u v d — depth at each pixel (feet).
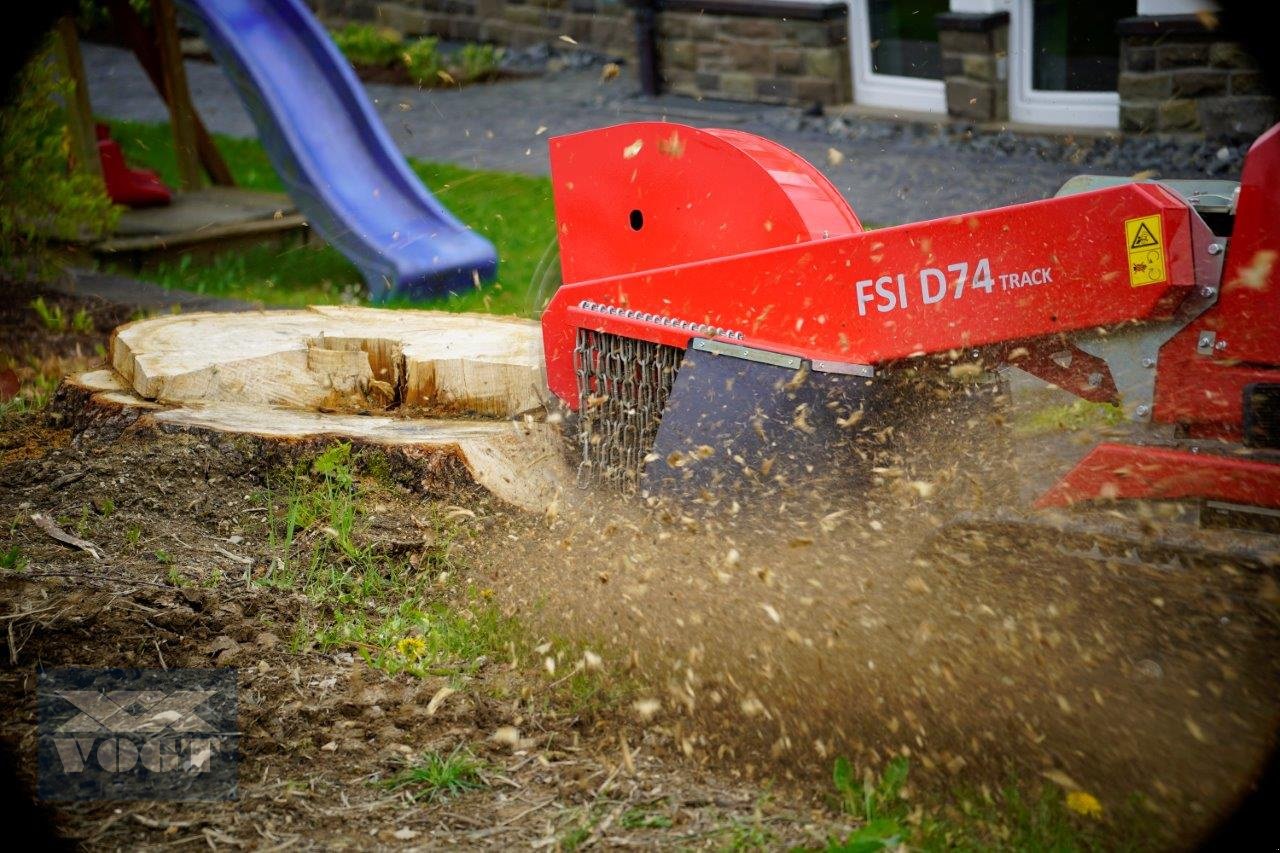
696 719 10.89
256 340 17.21
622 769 10.11
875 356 12.84
